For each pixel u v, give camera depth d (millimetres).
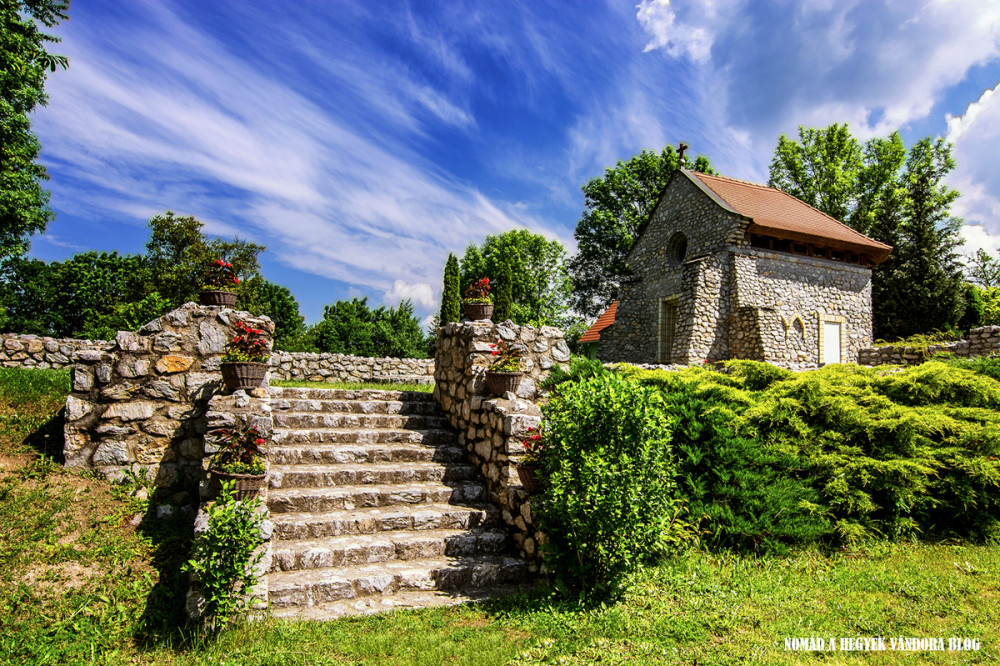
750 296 21031
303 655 3965
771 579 5324
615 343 25656
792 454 6797
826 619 4547
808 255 23016
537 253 41500
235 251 26500
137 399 6766
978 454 6988
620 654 3986
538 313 40438
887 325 28797
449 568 5410
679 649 4059
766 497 6164
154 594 4797
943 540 6438
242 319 7348
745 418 7066
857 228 31984
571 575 5113
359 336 37562
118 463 6539
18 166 15648
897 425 7090
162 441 6742
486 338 7805
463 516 6289
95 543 5363
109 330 14492
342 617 4609
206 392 6961
